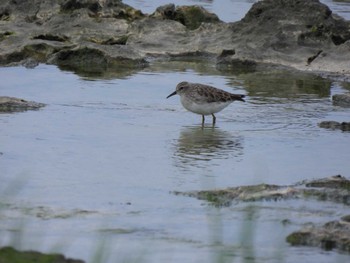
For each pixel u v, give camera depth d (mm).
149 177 14820
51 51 25219
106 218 12672
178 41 26969
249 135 17891
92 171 15055
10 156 15750
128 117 19109
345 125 18453
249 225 12141
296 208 13195
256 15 26922
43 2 29453
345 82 23281
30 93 20984
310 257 11406
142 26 27656
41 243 11445
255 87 22391
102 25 27703
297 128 18500
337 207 13266
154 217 12797
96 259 10047
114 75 23531
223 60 25219
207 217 12836
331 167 15602
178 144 17062
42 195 13641
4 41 25844
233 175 15070
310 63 24938
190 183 14531
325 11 26531
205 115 19625
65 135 17375
